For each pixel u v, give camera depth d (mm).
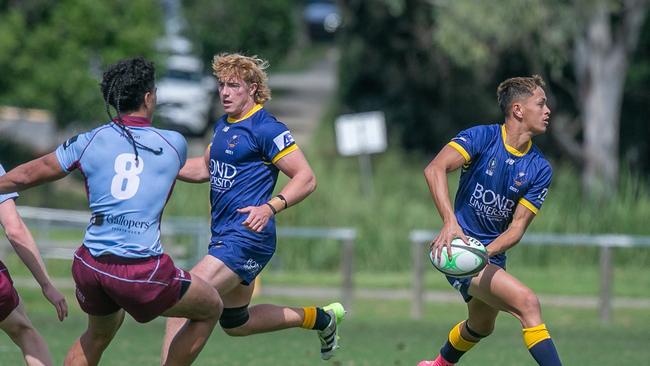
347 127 91812
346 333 48781
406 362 37812
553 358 25781
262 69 26938
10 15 92500
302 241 77562
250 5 143125
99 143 22719
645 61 113250
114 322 23938
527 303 26094
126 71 22984
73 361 24234
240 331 27969
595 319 56719
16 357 36438
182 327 24234
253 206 26141
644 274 74562
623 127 117438
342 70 131250
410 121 126375
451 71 120938
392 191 95438
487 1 88375
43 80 93000
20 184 22938
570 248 77938
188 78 129125
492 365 37312
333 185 86688
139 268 22406
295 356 39094
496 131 27078
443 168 26469
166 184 22859
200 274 25781
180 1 141250
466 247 25797
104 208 22516
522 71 112812
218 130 26812
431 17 118188
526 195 26953
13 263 68875
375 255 78375
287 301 61344
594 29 98562
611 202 83500
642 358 40500
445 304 62344
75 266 22750
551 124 104250
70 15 93375
